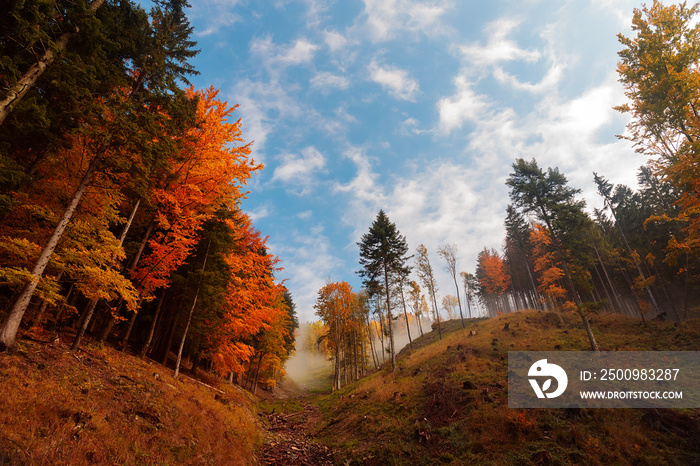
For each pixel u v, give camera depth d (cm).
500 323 3008
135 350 1574
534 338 2214
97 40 936
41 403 586
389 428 1264
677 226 2948
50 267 956
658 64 1331
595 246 3438
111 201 995
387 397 1667
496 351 2023
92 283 947
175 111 1122
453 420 1168
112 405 755
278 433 1558
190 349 1873
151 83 1172
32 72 769
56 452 488
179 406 984
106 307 1334
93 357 1028
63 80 816
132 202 1212
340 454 1180
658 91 1337
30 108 734
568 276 1927
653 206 3400
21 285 825
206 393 1416
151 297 1216
